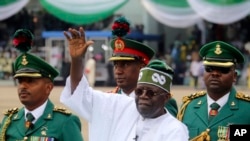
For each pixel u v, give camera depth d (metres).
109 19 40.31
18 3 26.53
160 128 7.28
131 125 7.54
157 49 41.62
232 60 9.06
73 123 8.46
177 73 38.53
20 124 8.55
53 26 41.09
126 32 9.57
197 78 36.28
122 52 9.52
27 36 8.35
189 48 39.56
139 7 41.59
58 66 38.25
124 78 9.52
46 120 8.45
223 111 9.14
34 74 8.30
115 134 7.61
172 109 9.21
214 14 26.98
